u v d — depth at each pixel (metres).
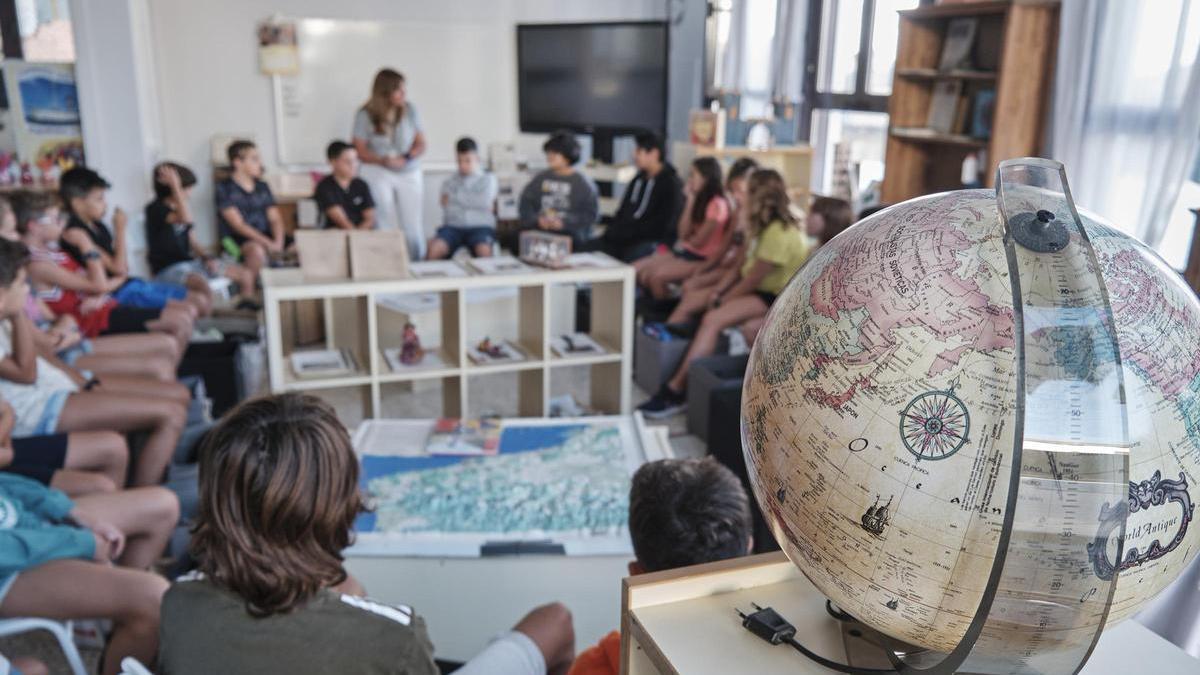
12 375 2.68
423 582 2.05
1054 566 0.53
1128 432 0.52
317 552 1.23
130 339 3.46
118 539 2.15
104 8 5.93
